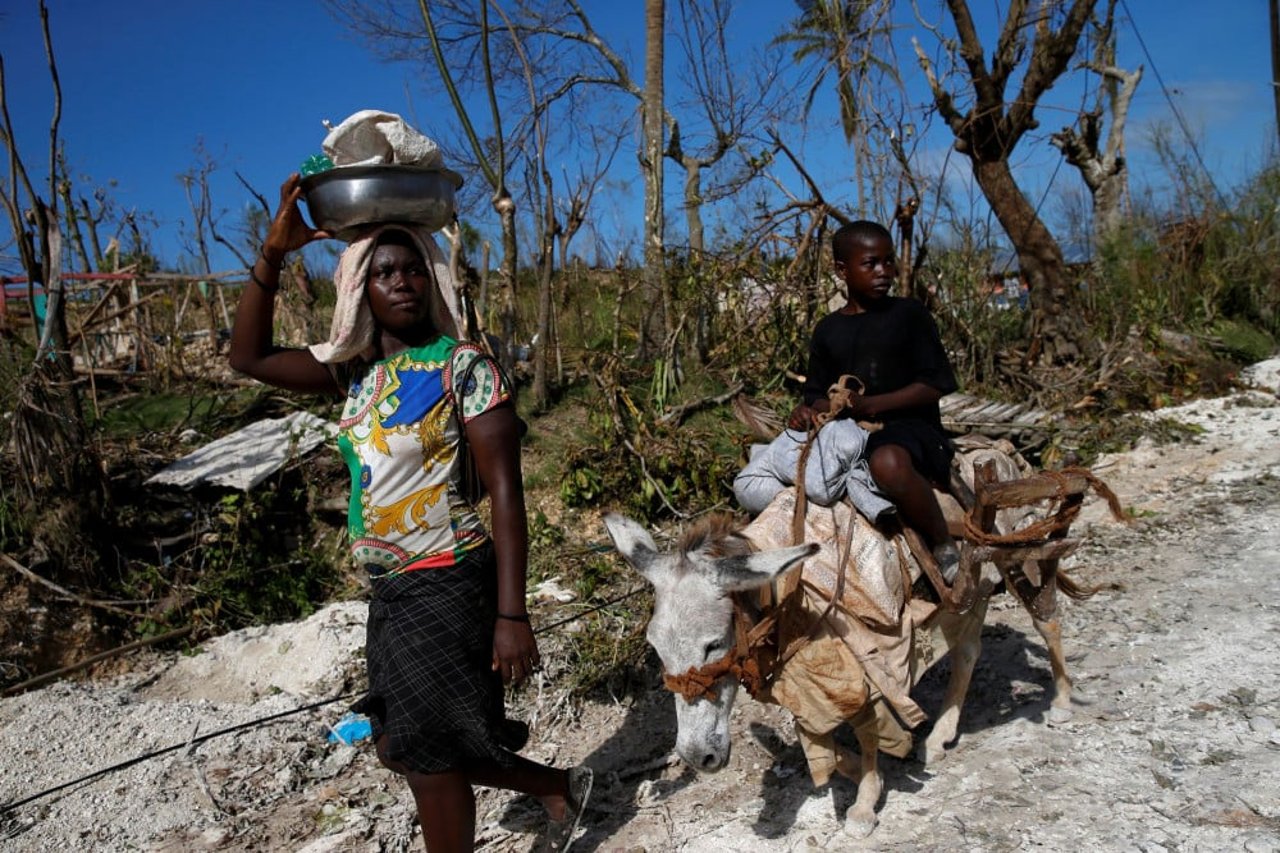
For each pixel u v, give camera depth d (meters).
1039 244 10.97
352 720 5.23
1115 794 3.91
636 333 10.46
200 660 6.16
